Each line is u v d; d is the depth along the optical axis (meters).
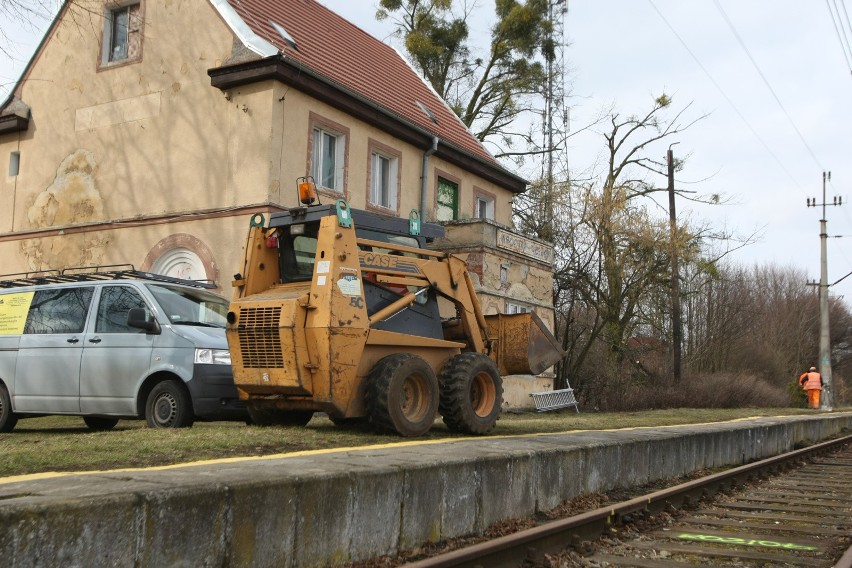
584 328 28.56
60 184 19.86
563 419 16.11
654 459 10.73
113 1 19.44
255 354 9.06
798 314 64.81
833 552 7.01
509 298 21.67
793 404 38.44
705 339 43.62
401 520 6.22
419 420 9.36
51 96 20.27
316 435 8.66
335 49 23.00
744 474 11.70
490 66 33.25
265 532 5.11
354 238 9.25
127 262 18.53
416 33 31.89
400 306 9.77
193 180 17.83
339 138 19.16
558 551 6.53
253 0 21.00
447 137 23.80
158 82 18.62
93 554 4.15
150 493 4.47
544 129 34.09
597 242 27.61
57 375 10.54
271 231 9.86
